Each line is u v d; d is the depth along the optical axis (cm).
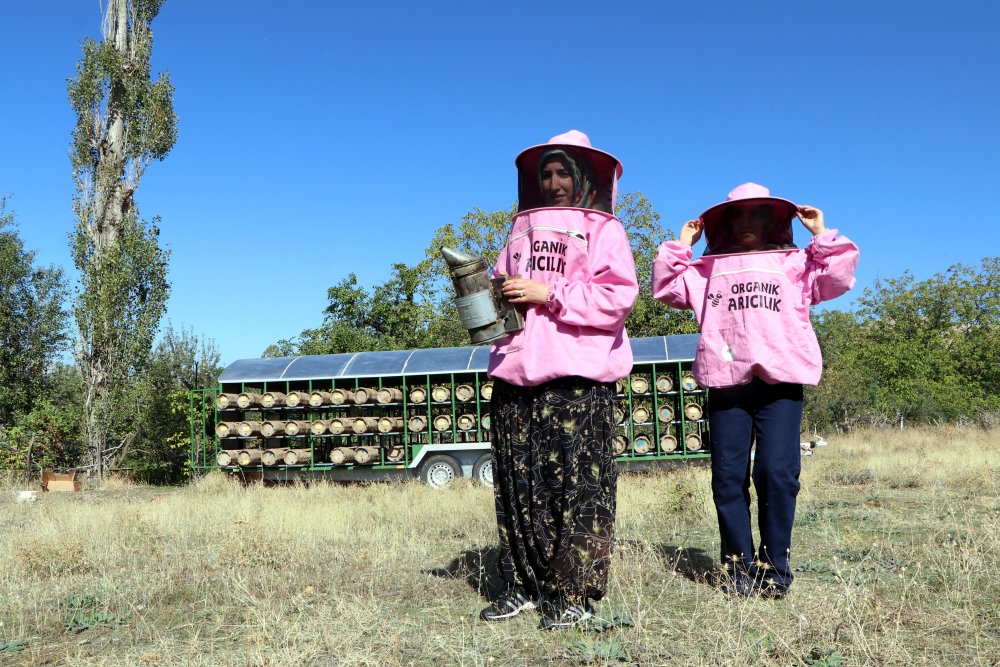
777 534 456
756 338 456
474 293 408
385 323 3812
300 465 1583
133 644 409
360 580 520
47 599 511
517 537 419
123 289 2009
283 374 1630
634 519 751
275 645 372
